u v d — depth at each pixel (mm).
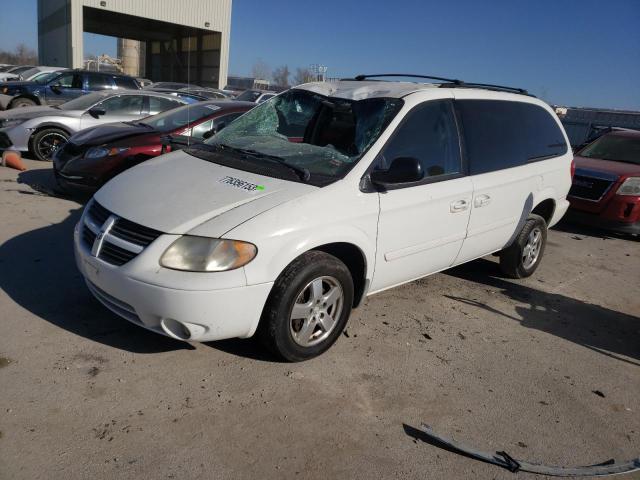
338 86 4523
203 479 2529
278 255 3148
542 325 4699
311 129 4203
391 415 3164
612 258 7191
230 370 3389
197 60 39812
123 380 3172
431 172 4145
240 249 3037
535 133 5387
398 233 3877
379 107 4043
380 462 2783
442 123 4297
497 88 5211
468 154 4477
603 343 4504
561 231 8430
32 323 3662
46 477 2434
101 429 2764
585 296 5582
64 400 2941
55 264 4695
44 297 4055
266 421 2971
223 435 2826
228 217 3135
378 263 3824
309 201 3338
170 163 3957
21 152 9297
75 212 6336
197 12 34375
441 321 4488
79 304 3998
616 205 7895
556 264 6598
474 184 4461
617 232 8289
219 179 3537
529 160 5234
